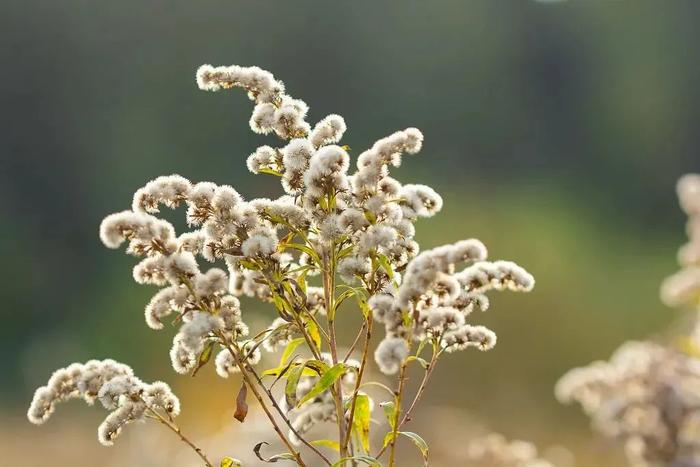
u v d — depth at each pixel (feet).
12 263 77.92
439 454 30.35
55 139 86.43
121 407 10.61
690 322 24.06
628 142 106.01
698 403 20.36
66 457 40.65
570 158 105.50
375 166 10.30
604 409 20.93
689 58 109.60
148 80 90.22
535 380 51.65
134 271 10.41
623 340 58.13
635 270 74.13
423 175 90.68
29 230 82.74
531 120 105.50
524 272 10.47
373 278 10.49
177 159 88.69
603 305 61.11
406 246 10.49
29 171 85.05
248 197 86.33
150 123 89.15
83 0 89.92
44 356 60.80
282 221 10.50
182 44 92.12
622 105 107.34
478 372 48.88
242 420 10.30
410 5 101.81
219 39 94.27
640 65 109.40
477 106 103.24
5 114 85.81
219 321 10.05
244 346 10.67
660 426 20.47
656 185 104.94
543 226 74.49
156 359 58.13
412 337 10.03
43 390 10.97
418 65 101.96
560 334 54.34
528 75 107.24
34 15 87.76
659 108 107.34
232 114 88.79
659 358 21.18
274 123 10.76
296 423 11.83
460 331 10.63
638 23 110.01
